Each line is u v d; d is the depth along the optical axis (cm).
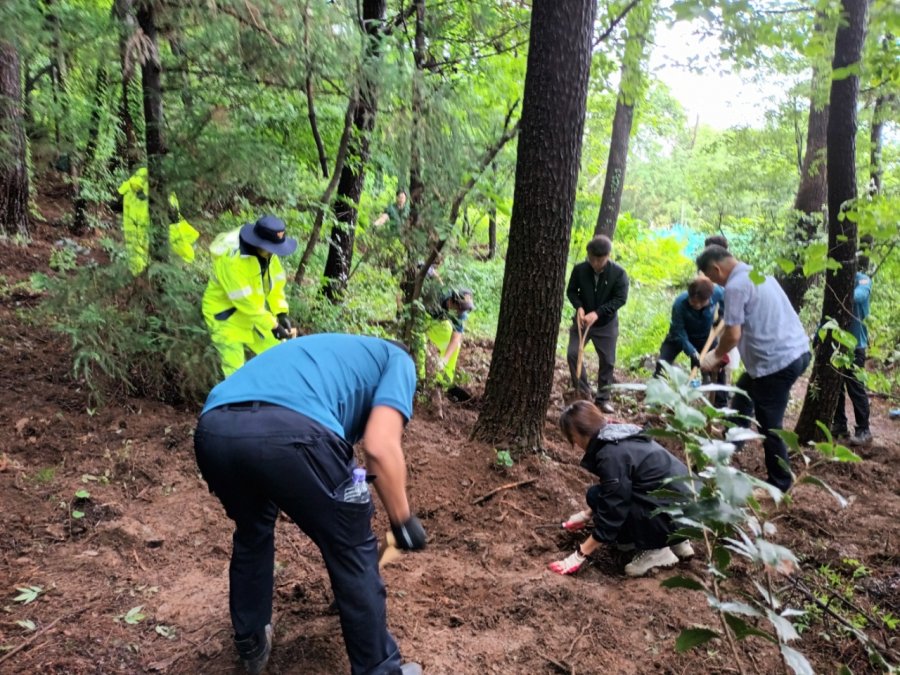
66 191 1149
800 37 500
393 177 655
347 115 579
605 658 292
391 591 328
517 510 427
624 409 718
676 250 1584
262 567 259
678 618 320
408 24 686
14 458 402
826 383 586
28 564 322
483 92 704
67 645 271
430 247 603
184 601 308
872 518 477
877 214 416
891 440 688
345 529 229
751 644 306
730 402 610
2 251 766
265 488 221
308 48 544
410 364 256
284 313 503
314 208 612
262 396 232
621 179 1205
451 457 475
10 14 440
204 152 516
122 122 589
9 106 737
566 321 1166
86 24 481
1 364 497
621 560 376
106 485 397
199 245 557
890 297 807
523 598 328
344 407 244
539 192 451
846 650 306
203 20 509
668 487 346
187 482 415
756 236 1120
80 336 470
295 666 273
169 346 483
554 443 552
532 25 441
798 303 1040
